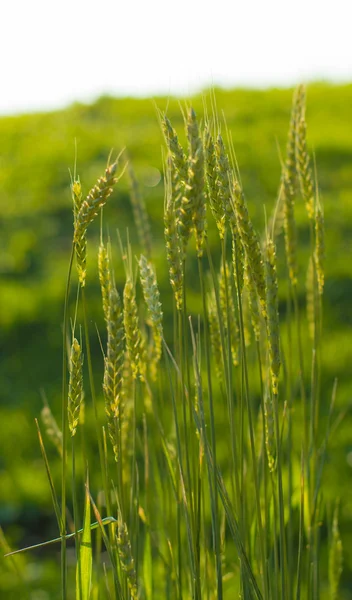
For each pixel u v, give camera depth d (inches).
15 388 196.4
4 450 166.7
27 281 244.4
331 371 178.1
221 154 44.9
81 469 151.8
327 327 207.3
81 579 48.5
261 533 49.3
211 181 45.8
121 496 47.4
